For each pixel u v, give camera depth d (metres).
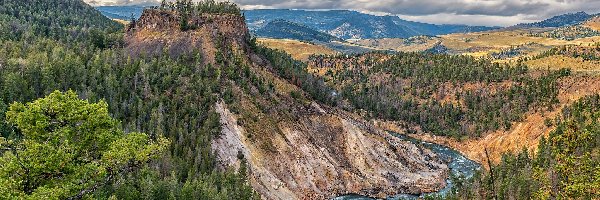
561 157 40.03
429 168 163.62
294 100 168.62
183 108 140.25
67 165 37.56
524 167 132.88
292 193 132.50
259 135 142.50
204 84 152.88
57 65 148.88
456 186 143.25
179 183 106.25
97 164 39.16
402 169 156.00
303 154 144.75
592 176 37.69
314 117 163.12
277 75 186.25
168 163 112.62
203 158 123.06
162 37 196.50
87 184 37.97
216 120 137.75
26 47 190.00
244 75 167.75
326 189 138.25
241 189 111.31
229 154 132.62
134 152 40.53
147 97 144.38
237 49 187.25
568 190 38.19
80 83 144.88
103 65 161.00
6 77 131.62
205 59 177.38
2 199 33.66
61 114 39.00
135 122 131.25
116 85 144.50
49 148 36.69
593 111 180.75
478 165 182.88
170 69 160.62
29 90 130.12
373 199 135.38
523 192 108.62
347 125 163.25
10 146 39.62
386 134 177.75
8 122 39.47
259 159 136.12
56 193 34.66
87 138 39.78
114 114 132.38
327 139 157.12
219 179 114.19
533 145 186.25
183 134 129.62
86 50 187.50
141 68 157.50
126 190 75.06
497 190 117.12
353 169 150.12
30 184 37.12
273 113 153.50
